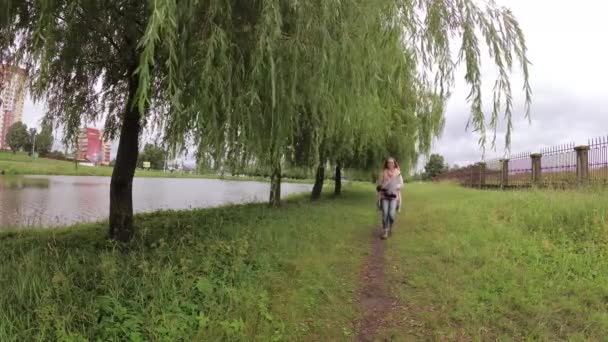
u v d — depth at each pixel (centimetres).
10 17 429
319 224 909
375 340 362
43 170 4131
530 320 380
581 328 365
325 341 357
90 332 302
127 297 371
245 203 1563
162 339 308
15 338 278
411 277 522
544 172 1575
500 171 2152
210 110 412
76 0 403
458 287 473
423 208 1274
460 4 482
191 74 389
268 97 449
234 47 413
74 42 534
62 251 532
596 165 1191
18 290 345
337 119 571
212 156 483
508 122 482
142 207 1600
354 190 2700
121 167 643
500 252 593
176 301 356
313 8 407
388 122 1182
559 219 741
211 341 317
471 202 1252
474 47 479
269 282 460
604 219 694
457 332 370
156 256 500
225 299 393
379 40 470
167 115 545
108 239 626
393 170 805
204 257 491
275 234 708
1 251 559
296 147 934
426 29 495
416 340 360
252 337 337
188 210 1279
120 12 455
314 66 438
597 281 460
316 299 441
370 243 752
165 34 327
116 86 746
